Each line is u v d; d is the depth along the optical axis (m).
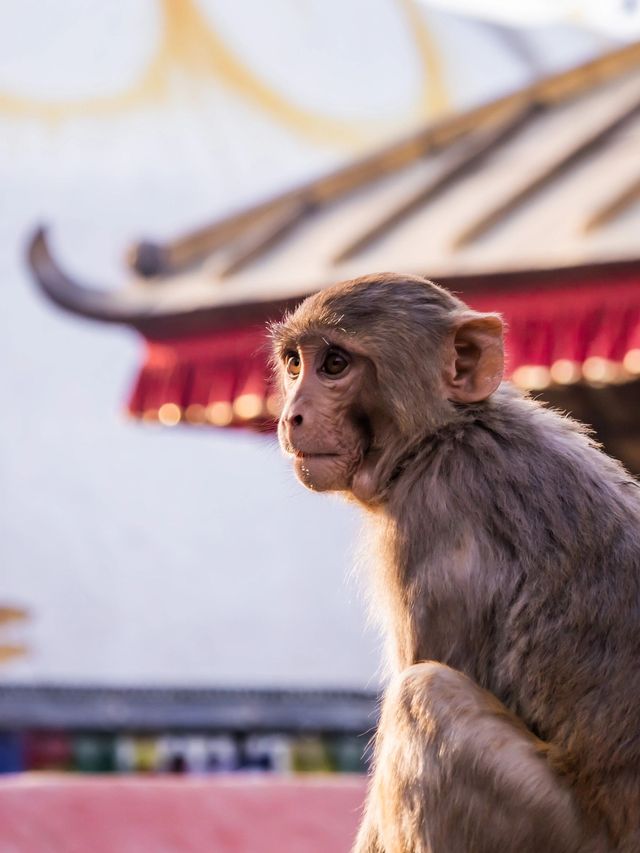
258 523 22.70
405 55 25.73
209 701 21.97
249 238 11.52
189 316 10.51
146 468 22.66
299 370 6.04
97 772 21.41
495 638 5.44
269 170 24.53
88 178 23.80
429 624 5.48
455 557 5.46
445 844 5.25
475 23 26.31
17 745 21.12
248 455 23.16
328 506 23.03
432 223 10.39
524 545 5.45
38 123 23.72
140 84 24.50
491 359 5.76
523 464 5.59
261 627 22.45
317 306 5.88
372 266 9.98
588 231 9.16
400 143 12.07
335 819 9.04
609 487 5.64
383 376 5.76
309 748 22.30
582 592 5.37
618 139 10.64
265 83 25.02
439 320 5.82
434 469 5.64
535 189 10.28
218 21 25.11
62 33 24.39
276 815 8.93
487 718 5.27
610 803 5.20
